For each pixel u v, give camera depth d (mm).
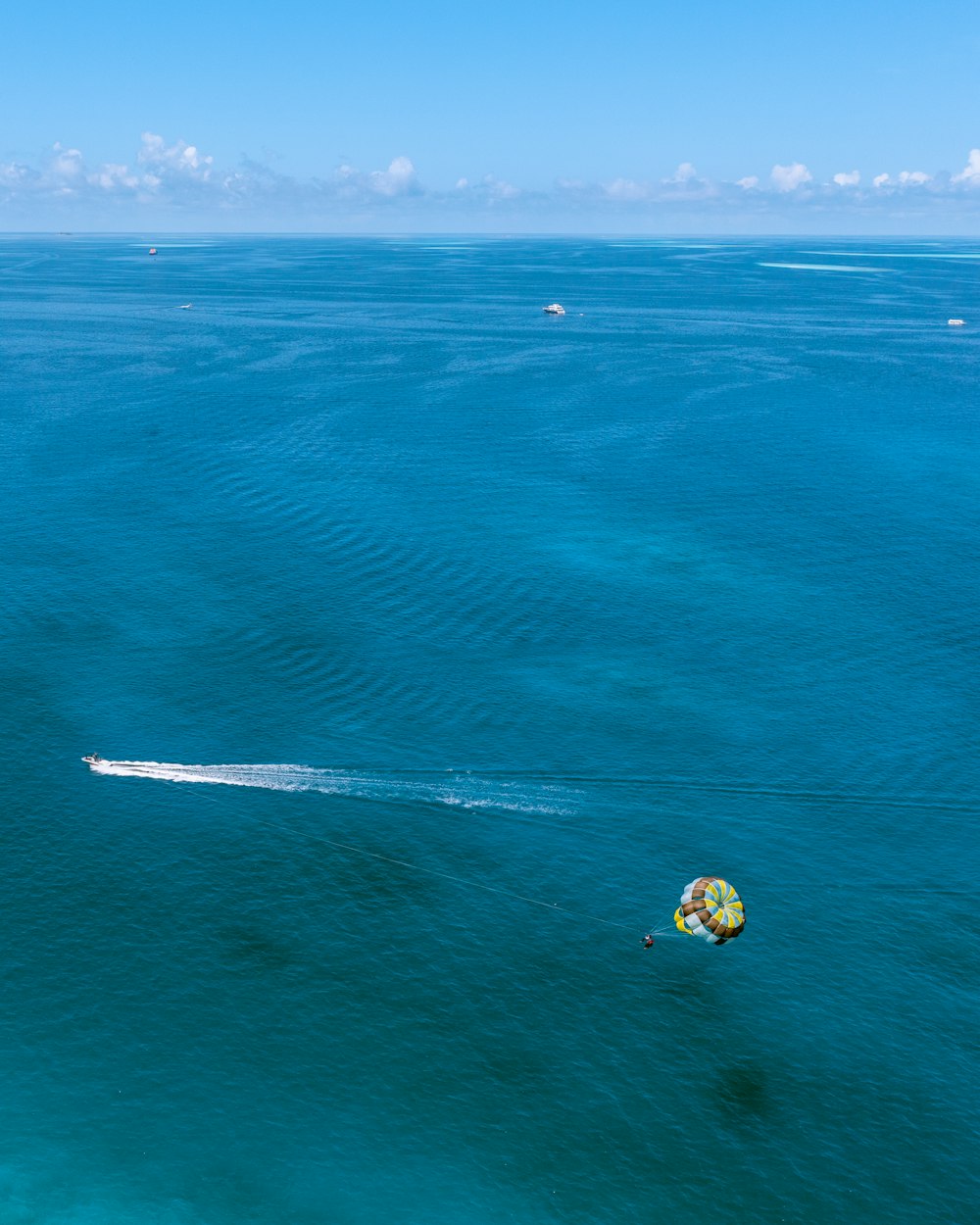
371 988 75062
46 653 118250
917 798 97250
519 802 95812
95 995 73312
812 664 120188
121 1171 61594
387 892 84688
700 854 90312
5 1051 68750
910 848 91312
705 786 98375
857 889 86562
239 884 84688
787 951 80125
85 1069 67750
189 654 119000
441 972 76750
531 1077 68625
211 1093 66500
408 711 108812
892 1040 72562
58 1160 62062
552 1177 62344
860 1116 66875
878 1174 63250
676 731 106562
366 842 90375
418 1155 63219
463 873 87188
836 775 100188
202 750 101562
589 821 93688
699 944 80312
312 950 78188
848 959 79438
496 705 110438
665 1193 61688
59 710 107312
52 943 77688
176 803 94125
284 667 116750
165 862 86688
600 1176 62500
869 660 121500
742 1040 72188
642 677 116750
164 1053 69125
